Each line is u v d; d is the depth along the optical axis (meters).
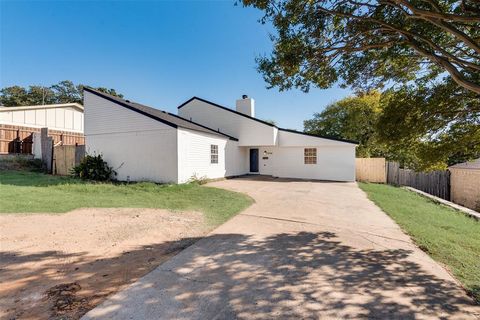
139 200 7.68
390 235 4.84
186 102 18.52
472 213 7.46
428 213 7.00
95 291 2.54
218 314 2.20
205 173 13.45
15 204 6.24
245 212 6.54
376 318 2.23
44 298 2.38
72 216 5.51
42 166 15.12
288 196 9.22
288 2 4.21
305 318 2.19
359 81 5.52
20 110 16.59
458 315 2.31
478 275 3.19
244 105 18.88
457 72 3.69
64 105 19.45
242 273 3.07
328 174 15.84
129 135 12.16
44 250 3.62
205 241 4.23
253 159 18.58
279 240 4.39
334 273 3.14
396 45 4.49
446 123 4.99
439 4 3.79
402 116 5.10
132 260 3.37
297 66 4.63
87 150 13.05
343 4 4.28
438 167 5.71
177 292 2.56
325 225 5.46
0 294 2.43
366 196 9.53
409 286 2.85
